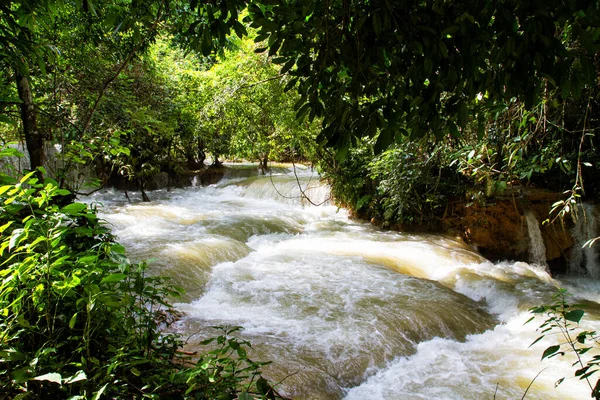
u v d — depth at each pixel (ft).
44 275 5.02
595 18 4.08
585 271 24.84
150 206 36.40
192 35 6.66
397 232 29.14
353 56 5.37
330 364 12.18
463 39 4.64
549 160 13.74
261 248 24.81
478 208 26.58
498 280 20.27
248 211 35.83
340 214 33.94
